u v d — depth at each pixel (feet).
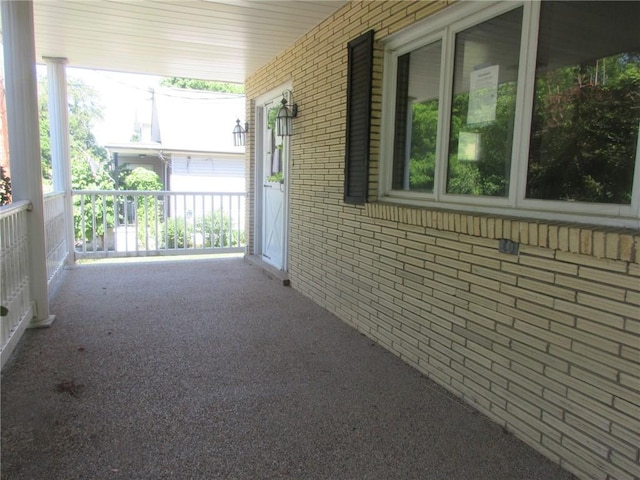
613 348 5.73
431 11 9.07
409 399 8.50
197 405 8.04
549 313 6.62
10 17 10.68
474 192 8.75
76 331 11.60
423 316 9.54
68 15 13.94
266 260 20.95
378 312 11.25
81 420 7.43
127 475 6.14
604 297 5.81
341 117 12.78
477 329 8.04
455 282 8.55
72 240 20.54
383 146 11.42
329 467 6.46
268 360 10.12
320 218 14.37
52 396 8.18
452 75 9.16
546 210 7.12
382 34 10.72
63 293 15.34
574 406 6.28
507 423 7.47
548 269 6.59
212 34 15.55
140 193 22.33
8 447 6.64
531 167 7.44
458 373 8.56
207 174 46.62
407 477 6.31
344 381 9.19
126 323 12.35
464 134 8.96
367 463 6.58
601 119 6.33
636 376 5.47
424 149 10.26
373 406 8.21
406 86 10.75
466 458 6.74
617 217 6.10
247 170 22.57
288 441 7.05
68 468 6.23
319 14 13.28
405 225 10.03
